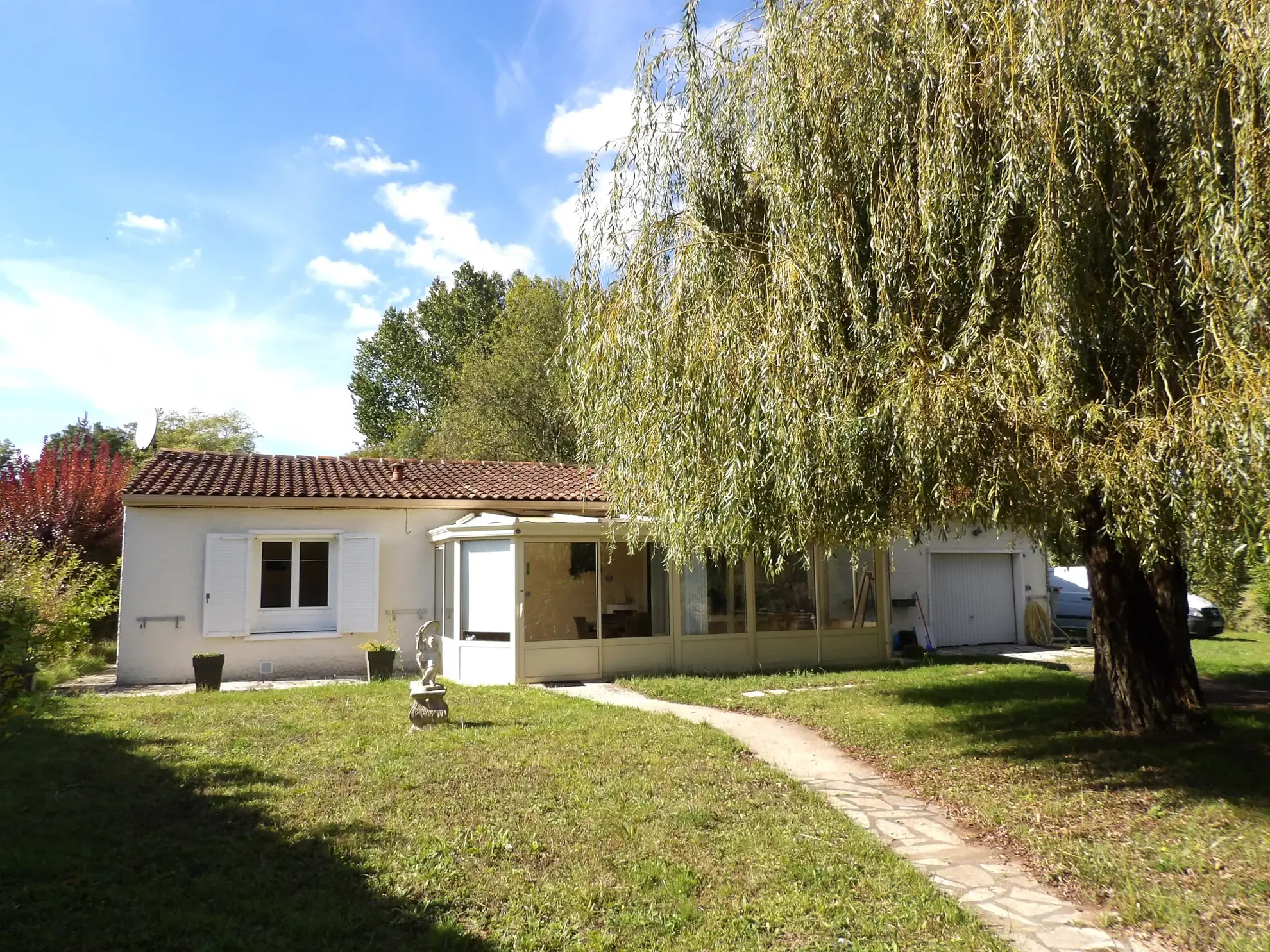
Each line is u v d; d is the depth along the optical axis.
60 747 7.77
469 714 9.59
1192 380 5.42
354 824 5.62
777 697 11.07
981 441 5.51
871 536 6.72
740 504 6.47
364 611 14.48
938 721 9.41
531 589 12.96
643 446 7.47
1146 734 8.37
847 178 6.57
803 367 6.15
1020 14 5.97
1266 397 4.63
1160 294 5.59
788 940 4.11
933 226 5.89
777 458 6.16
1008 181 5.65
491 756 7.48
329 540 14.50
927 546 17.67
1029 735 8.55
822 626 14.90
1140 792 6.58
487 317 42.72
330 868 4.86
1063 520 6.25
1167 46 5.61
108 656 16.19
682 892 4.63
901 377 5.82
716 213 7.64
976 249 6.00
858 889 4.79
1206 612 18.98
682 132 7.82
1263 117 5.25
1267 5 5.27
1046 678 12.82
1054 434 5.47
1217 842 5.45
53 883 4.53
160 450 16.39
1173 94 5.57
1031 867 5.23
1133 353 5.80
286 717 9.34
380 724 8.95
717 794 6.46
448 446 31.94
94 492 17.95
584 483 16.20
